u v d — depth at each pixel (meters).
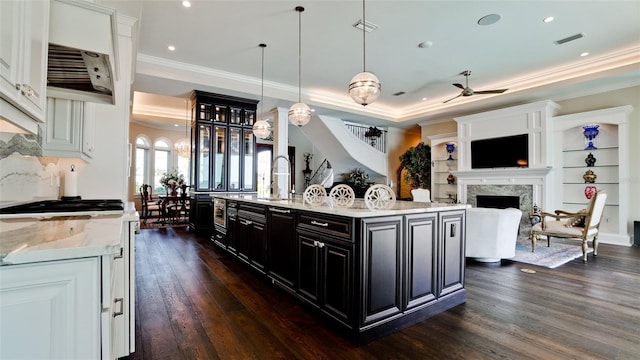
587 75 5.36
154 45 4.70
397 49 4.79
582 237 4.36
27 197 2.14
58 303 0.91
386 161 9.65
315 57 5.13
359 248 2.09
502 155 6.61
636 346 2.06
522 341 2.13
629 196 5.41
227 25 4.08
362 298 2.09
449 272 2.74
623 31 4.23
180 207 8.89
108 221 1.52
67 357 0.91
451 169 8.30
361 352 1.99
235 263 4.11
